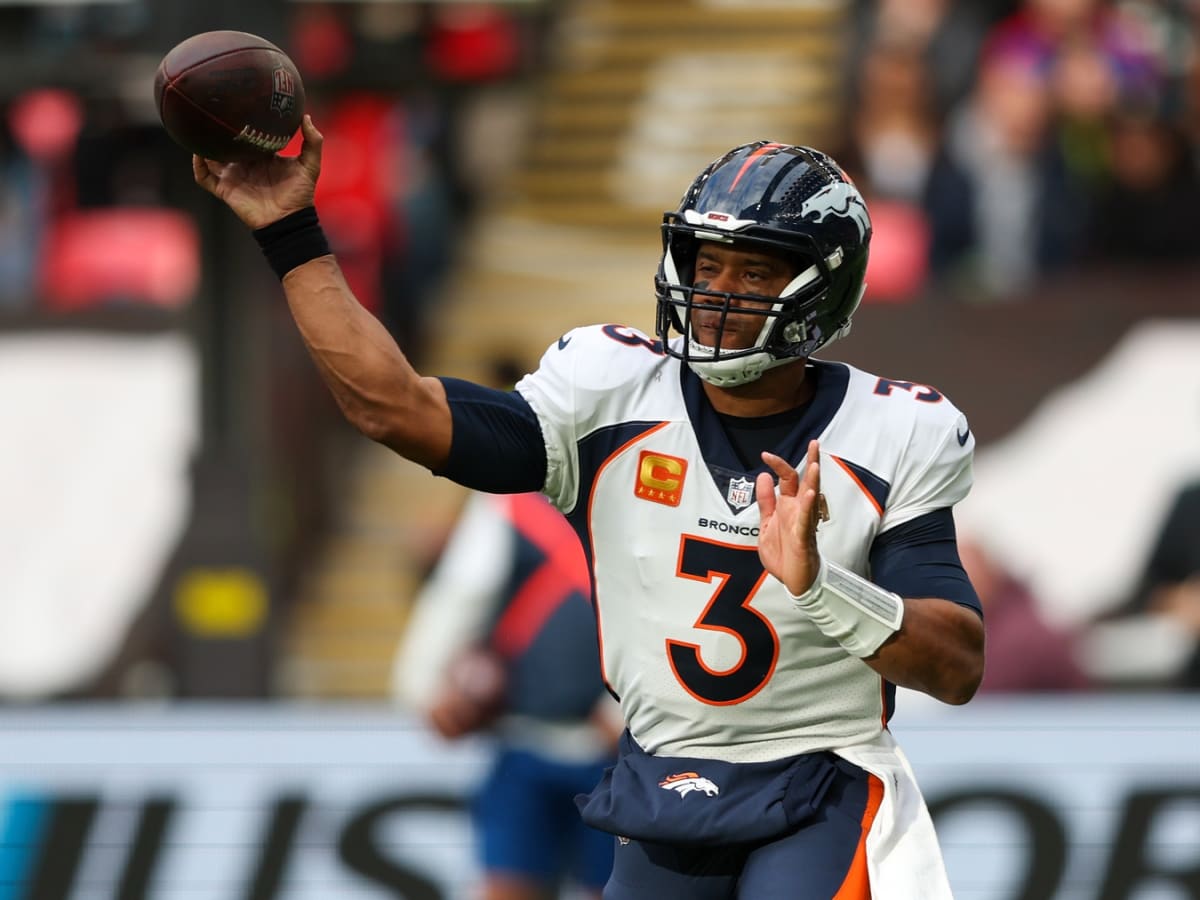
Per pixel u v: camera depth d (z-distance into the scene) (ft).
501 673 67.41
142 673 97.19
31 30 97.30
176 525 98.32
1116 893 72.84
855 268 36.70
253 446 93.04
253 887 73.72
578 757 67.56
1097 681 89.20
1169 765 73.56
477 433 35.94
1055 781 73.31
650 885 37.55
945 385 95.81
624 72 137.08
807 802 36.50
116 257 117.80
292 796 74.23
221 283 92.89
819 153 37.32
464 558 67.46
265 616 91.97
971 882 72.69
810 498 33.32
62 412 100.12
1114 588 93.04
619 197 132.57
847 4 135.33
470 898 73.15
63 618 97.71
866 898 36.01
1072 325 95.50
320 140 36.35
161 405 99.96
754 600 36.14
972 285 104.17
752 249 35.65
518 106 135.13
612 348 37.17
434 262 121.08
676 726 37.14
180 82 35.37
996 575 80.64
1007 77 105.40
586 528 37.42
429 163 121.08
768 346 35.70
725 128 133.08
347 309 35.65
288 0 90.68
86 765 74.38
